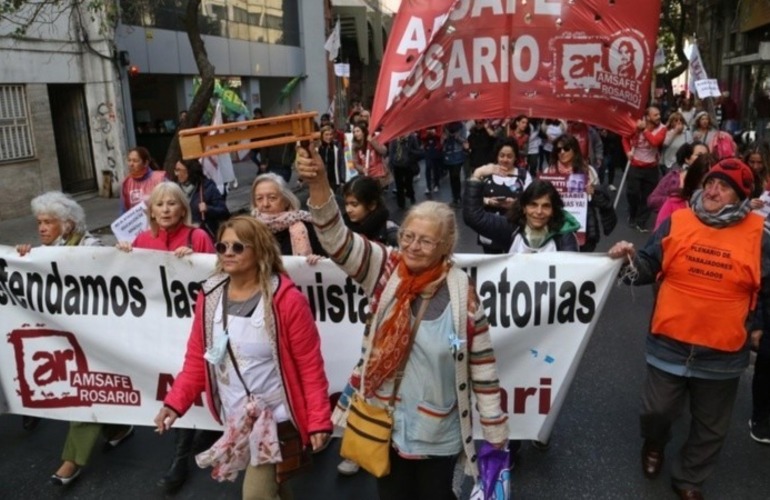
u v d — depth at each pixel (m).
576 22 4.60
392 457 2.67
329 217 2.68
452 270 2.58
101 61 14.77
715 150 9.43
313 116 2.55
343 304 3.80
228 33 21.25
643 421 3.68
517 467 4.00
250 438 2.85
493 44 4.67
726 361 3.37
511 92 4.74
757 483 3.84
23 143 13.05
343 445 2.68
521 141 13.43
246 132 2.49
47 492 3.86
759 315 3.57
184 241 4.19
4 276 4.04
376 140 4.84
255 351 2.88
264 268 2.91
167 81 19.38
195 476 3.98
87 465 4.14
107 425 4.26
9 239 11.05
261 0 23.48
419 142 14.20
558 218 4.07
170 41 18.00
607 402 4.82
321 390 2.94
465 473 2.69
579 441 4.29
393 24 4.71
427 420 2.55
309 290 3.81
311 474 3.96
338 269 3.76
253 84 23.50
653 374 3.58
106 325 4.01
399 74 4.70
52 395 4.09
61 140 14.75
